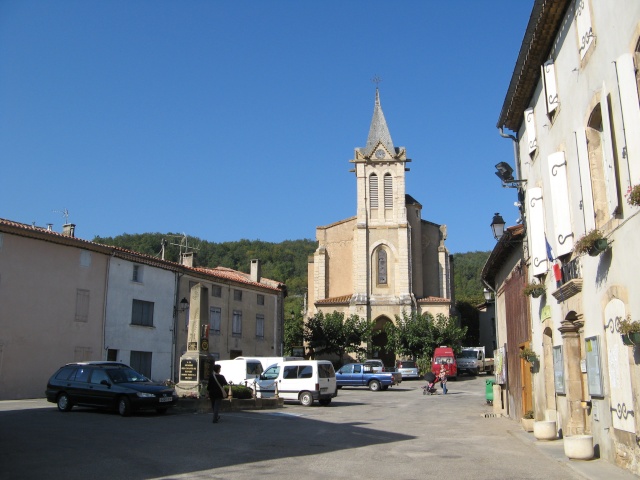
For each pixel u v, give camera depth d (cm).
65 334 3247
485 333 7388
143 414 2070
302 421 1995
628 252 980
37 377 3069
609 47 1034
